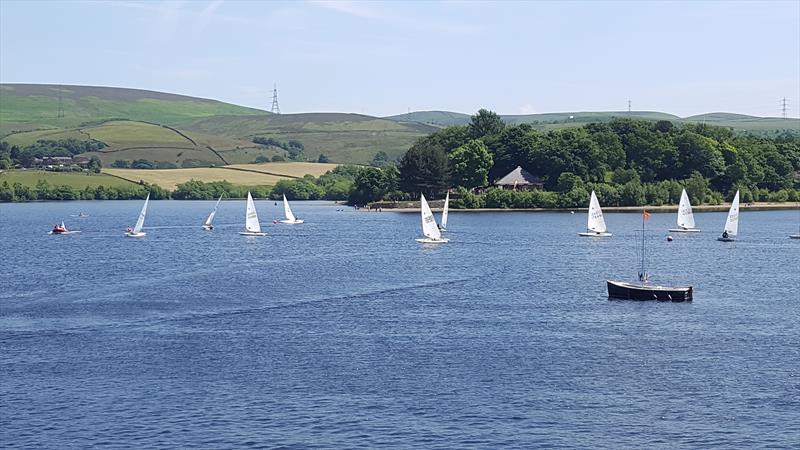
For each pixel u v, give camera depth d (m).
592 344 95.38
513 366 86.31
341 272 155.62
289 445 66.19
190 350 92.88
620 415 72.25
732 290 134.38
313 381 81.25
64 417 72.19
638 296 124.00
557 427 69.69
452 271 157.50
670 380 81.44
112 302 121.56
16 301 123.00
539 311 114.94
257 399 76.19
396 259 177.62
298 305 119.44
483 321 108.06
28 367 86.44
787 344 95.06
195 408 74.06
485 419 71.38
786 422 70.56
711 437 67.75
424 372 84.19
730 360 88.38
